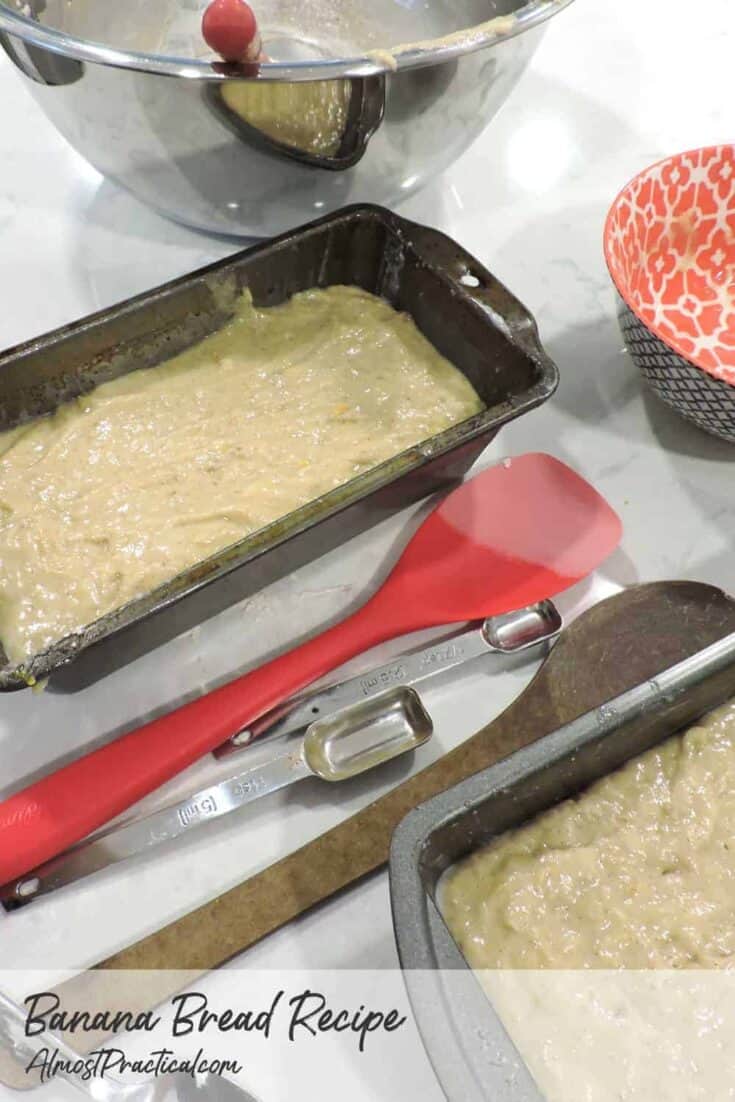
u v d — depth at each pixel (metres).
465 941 0.48
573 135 0.99
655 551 0.69
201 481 0.64
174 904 0.53
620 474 0.73
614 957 0.48
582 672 0.61
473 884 0.49
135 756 0.54
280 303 0.72
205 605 0.59
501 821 0.49
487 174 0.94
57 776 0.53
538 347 0.63
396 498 0.65
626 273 0.78
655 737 0.53
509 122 0.99
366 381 0.70
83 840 0.54
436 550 0.65
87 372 0.67
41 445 0.66
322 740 0.57
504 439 0.74
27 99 0.99
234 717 0.56
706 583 0.67
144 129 0.67
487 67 0.68
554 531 0.66
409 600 0.62
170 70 0.59
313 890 0.53
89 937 0.51
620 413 0.76
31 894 0.51
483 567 0.64
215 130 0.66
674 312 0.82
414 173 0.78
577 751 0.48
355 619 0.61
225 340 0.71
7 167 0.92
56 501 0.63
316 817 0.56
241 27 0.58
